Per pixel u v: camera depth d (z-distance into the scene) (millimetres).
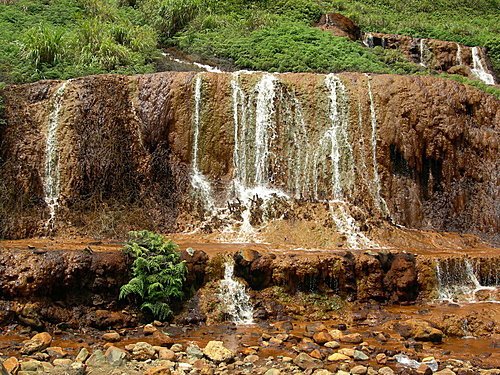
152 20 22844
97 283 10070
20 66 16828
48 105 14680
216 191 14883
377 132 15617
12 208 13461
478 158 16078
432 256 12211
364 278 11617
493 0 33156
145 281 10305
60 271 9859
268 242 13461
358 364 8586
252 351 8938
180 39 21797
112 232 13531
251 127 15469
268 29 23156
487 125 16438
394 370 8352
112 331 9695
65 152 14219
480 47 25469
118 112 14859
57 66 17172
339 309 11211
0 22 20297
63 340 9234
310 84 15984
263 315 10781
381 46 24531
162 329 9992
